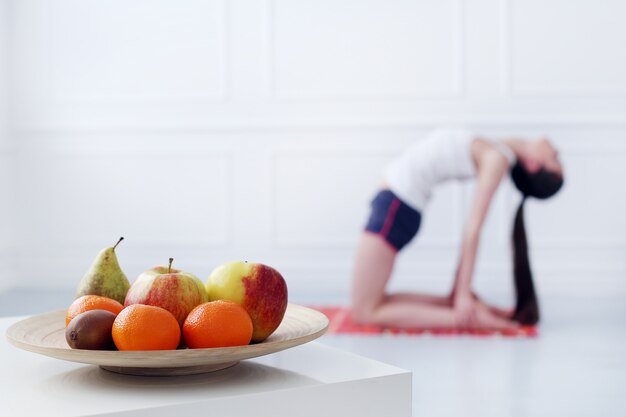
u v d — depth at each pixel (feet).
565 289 15.26
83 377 2.97
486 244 15.30
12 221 16.14
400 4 15.37
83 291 3.44
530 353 10.16
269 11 15.61
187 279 3.07
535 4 15.06
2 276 15.66
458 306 11.83
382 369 3.05
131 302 3.05
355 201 15.60
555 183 12.32
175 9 15.83
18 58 16.11
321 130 15.61
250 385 2.81
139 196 16.02
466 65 15.25
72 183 16.11
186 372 2.95
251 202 15.84
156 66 15.90
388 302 12.02
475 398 8.00
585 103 15.07
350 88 15.53
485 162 12.21
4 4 15.84
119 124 15.94
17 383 2.89
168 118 15.90
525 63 15.14
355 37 15.49
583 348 10.44
